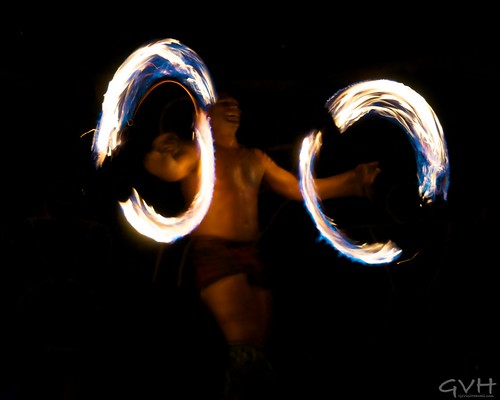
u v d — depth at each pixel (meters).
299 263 5.03
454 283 4.85
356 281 4.96
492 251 4.86
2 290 4.68
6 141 4.79
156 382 4.54
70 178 4.81
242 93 4.95
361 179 4.36
